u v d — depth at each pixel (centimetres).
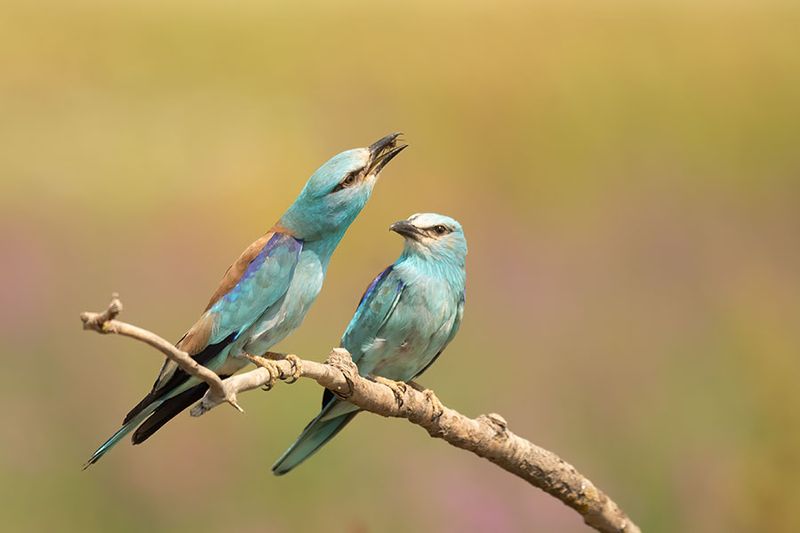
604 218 1692
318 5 2439
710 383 1246
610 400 1231
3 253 1409
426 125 2017
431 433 696
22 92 2098
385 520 1080
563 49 2255
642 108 2144
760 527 1083
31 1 2316
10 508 1088
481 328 1386
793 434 1143
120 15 2345
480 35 2306
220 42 2262
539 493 1094
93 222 1592
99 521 1098
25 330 1291
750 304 1344
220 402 557
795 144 2092
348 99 2084
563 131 2055
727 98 2178
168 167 1845
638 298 1440
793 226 1731
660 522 1120
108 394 1202
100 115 2028
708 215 1731
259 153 1897
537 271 1517
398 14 2433
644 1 2486
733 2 2514
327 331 1420
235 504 1109
